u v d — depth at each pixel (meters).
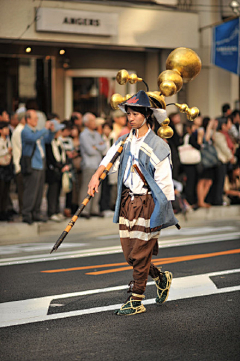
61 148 22.38
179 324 10.98
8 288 13.86
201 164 25.47
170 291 13.40
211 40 36.94
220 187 26.89
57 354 9.41
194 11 35.28
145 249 11.38
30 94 33.03
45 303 12.52
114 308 12.10
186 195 25.50
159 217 11.12
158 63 35.62
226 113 27.89
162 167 11.26
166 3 35.03
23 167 20.81
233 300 12.65
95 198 23.39
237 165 28.17
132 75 12.59
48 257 17.72
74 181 22.84
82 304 12.42
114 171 12.00
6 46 31.59
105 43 32.00
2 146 21.38
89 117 22.61
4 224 21.12
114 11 32.06
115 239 21.03
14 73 32.38
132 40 33.00
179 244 19.75
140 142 11.42
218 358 9.22
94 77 34.84
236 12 37.28
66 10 29.83
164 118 11.80
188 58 12.62
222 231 22.81
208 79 37.75
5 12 27.91
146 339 10.12
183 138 25.45
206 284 14.03
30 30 29.17
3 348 9.71
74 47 33.94
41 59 33.06
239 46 32.53
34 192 21.20
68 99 34.38
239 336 10.30
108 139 24.06
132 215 11.30
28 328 10.80
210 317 11.42
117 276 15.07
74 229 22.72
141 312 11.71
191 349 9.62
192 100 38.56
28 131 20.55
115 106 11.98
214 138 26.42
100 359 9.17
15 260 17.30
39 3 28.80
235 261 16.78
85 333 10.48
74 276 15.11
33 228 21.50
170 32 34.41
